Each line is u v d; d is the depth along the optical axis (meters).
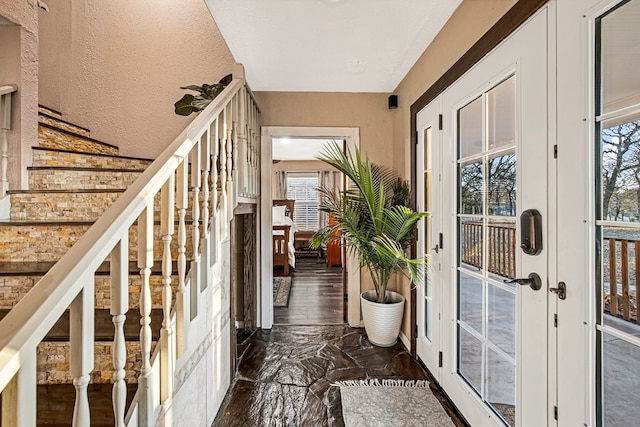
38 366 1.34
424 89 2.37
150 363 1.17
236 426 1.77
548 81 1.18
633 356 0.91
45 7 2.12
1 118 1.88
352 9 1.84
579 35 1.05
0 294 1.53
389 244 2.42
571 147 1.09
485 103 1.63
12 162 1.93
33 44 1.99
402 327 2.87
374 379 2.24
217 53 3.49
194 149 1.51
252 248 3.15
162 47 3.43
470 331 1.79
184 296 1.35
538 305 1.25
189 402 1.45
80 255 0.83
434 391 2.10
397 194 2.80
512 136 1.43
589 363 1.02
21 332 0.67
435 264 2.19
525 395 1.32
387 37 2.15
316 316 3.56
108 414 1.18
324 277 5.53
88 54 3.24
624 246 0.93
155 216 1.95
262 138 3.15
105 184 2.19
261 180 3.17
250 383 2.19
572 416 1.09
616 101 0.95
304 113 3.16
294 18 1.93
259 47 2.28
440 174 2.12
